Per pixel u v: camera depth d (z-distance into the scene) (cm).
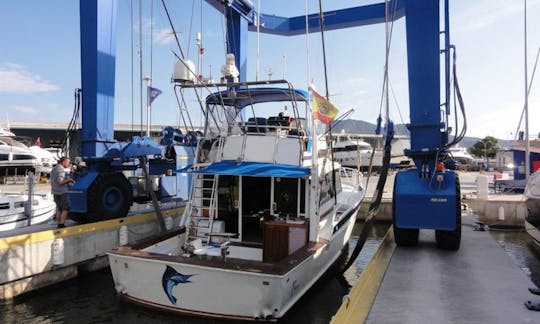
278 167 595
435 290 462
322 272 670
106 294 671
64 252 720
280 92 674
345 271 742
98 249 783
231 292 496
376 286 476
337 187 926
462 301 425
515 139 1864
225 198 671
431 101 647
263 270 482
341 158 3403
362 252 991
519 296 440
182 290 513
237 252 609
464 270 539
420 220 629
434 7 644
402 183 649
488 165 4153
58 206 744
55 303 633
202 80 646
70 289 695
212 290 501
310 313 604
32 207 932
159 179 1011
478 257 606
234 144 654
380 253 629
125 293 552
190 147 1105
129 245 577
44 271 688
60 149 852
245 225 674
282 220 609
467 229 834
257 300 491
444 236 639
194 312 514
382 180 666
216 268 489
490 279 500
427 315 390
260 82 595
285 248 589
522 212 1198
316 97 586
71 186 795
